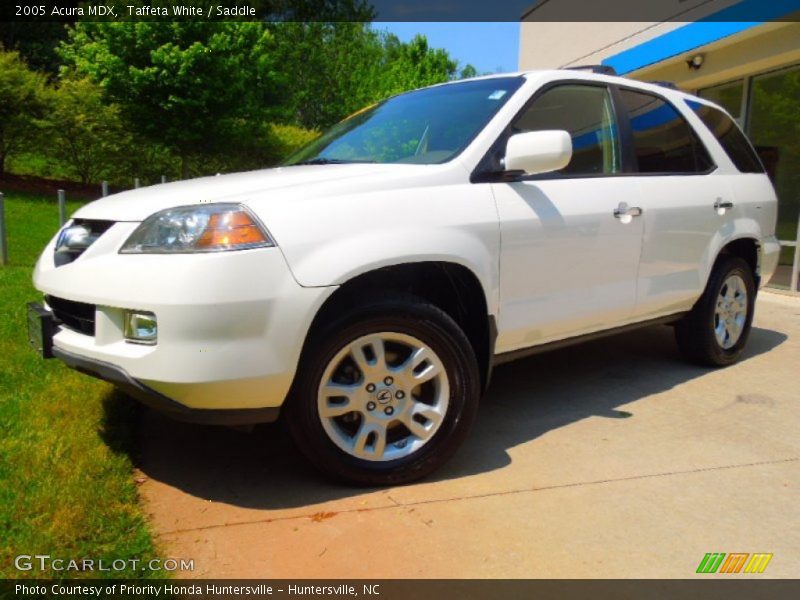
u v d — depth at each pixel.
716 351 4.32
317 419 2.52
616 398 3.79
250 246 2.30
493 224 2.85
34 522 2.19
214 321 2.24
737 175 4.41
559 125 3.35
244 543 2.25
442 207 2.73
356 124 3.81
